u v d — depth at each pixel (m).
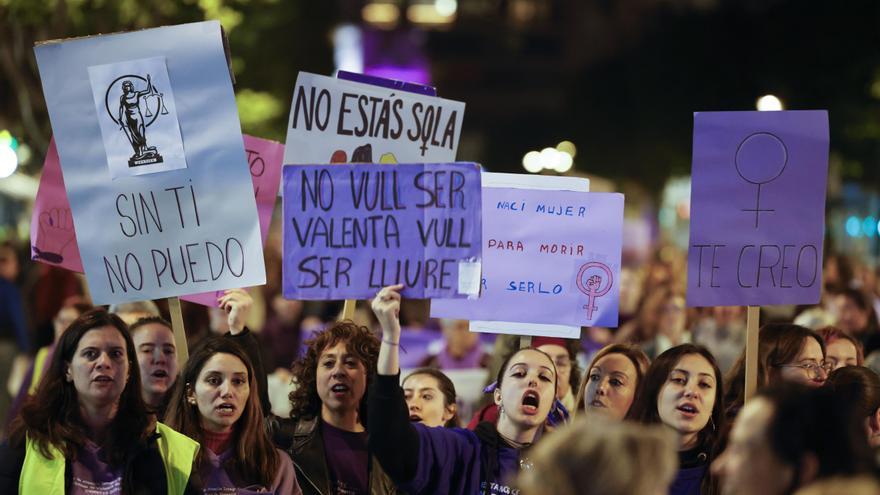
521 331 9.20
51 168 9.64
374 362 8.41
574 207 9.03
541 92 148.25
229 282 8.53
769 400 5.34
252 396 7.98
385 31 124.00
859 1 40.78
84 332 7.36
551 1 149.25
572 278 9.01
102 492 7.31
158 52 8.56
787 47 42.25
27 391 12.00
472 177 7.86
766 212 9.02
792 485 5.26
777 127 9.02
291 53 41.19
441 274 7.85
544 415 7.85
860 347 10.37
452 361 15.03
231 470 7.88
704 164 9.02
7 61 23.52
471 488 7.73
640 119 62.25
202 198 8.55
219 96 8.56
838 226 42.00
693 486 8.09
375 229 7.89
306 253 7.91
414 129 9.65
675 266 22.44
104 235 8.52
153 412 7.56
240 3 29.31
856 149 41.28
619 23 102.25
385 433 7.29
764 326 9.41
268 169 10.06
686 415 8.05
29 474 7.23
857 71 40.59
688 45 51.94
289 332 17.12
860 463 5.27
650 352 15.45
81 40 8.55
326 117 9.59
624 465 4.65
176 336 8.58
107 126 8.55
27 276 19.50
